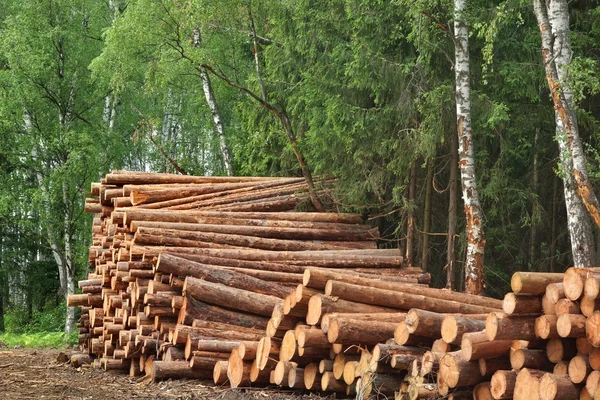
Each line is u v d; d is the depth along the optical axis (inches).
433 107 626.8
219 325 468.8
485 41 613.0
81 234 1369.3
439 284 764.6
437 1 607.2
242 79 1151.6
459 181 733.3
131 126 1349.7
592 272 289.7
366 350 358.6
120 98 1318.9
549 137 741.3
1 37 1214.3
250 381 418.6
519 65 642.2
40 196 1200.8
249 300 468.1
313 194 684.7
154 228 554.6
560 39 517.7
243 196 684.7
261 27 906.1
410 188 689.6
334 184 703.1
